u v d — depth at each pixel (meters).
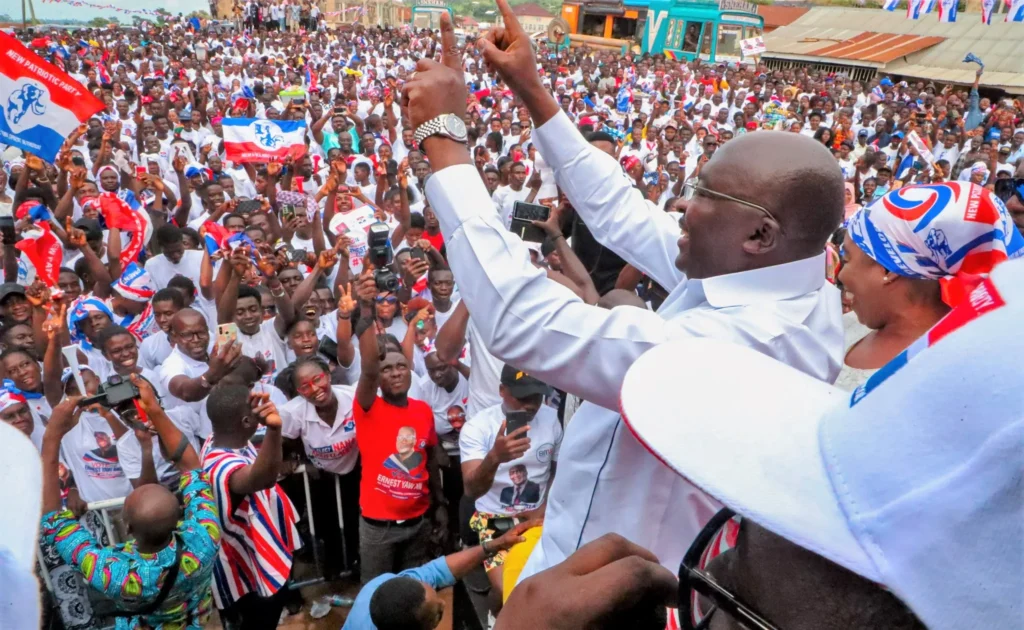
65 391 4.65
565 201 4.89
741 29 34.91
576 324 1.29
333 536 4.77
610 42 37.28
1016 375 0.54
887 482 0.62
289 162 9.01
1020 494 0.52
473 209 1.34
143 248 8.11
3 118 6.23
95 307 5.68
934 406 0.59
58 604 3.61
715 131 16.86
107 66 22.12
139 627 3.05
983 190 1.62
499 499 3.89
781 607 0.74
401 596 2.68
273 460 3.34
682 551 1.43
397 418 4.20
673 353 0.93
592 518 1.46
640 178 10.14
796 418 0.79
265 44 31.45
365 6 51.72
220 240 7.39
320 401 4.28
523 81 1.87
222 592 3.69
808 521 0.67
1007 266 0.68
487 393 4.52
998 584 0.54
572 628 0.92
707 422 0.82
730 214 1.32
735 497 0.73
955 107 21.77
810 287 1.37
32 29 27.77
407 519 4.23
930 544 0.57
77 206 8.79
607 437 1.42
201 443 4.96
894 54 31.25
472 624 4.33
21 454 0.80
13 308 5.78
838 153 13.64
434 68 1.41
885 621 0.66
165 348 5.73
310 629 4.49
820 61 33.00
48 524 3.04
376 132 13.82
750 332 1.28
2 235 6.57
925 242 1.63
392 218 8.44
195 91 16.30
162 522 2.96
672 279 1.91
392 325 5.81
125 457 4.32
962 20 32.41
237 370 4.63
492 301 1.31
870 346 1.87
